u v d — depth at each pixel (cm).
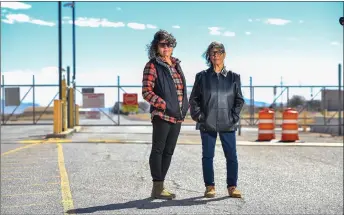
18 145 1384
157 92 574
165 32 575
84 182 745
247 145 1398
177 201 598
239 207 573
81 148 1282
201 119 606
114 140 1545
